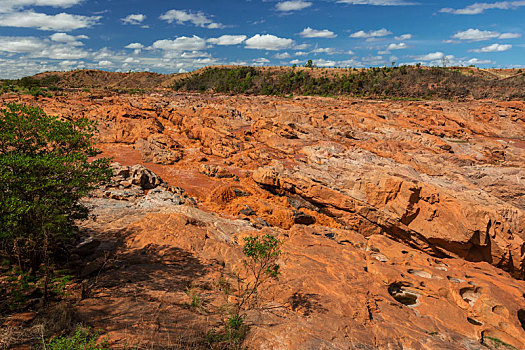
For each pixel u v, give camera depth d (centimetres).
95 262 1071
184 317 773
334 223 2453
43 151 938
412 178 2381
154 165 3219
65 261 1059
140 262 1135
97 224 1520
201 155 3625
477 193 2470
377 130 4934
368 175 2478
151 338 646
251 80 15825
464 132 5572
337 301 918
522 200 2783
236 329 722
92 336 618
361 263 1241
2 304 713
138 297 863
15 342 571
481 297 985
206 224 1638
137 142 3778
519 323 889
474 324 923
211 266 1148
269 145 4188
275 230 1753
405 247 1448
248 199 2483
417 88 12975
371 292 1011
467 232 1958
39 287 805
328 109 6388
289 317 819
